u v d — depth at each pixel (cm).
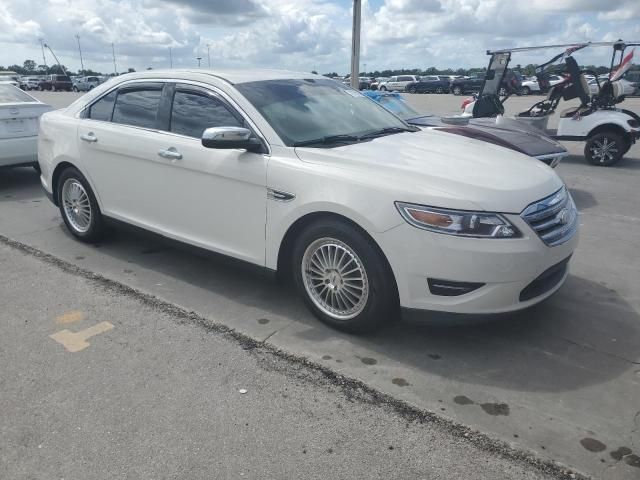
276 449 249
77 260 486
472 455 246
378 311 331
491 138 665
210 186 391
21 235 556
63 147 505
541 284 329
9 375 307
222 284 435
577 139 1030
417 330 360
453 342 346
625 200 741
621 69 998
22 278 445
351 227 326
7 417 271
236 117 386
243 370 313
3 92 757
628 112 999
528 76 1117
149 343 343
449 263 300
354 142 383
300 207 341
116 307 394
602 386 300
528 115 1109
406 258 307
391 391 294
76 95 4081
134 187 450
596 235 574
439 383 302
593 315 385
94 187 488
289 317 379
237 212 380
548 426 266
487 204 301
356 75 1176
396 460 242
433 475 234
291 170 346
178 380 302
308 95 425
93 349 336
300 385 299
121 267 469
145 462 240
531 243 307
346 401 285
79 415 272
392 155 350
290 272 382
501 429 263
